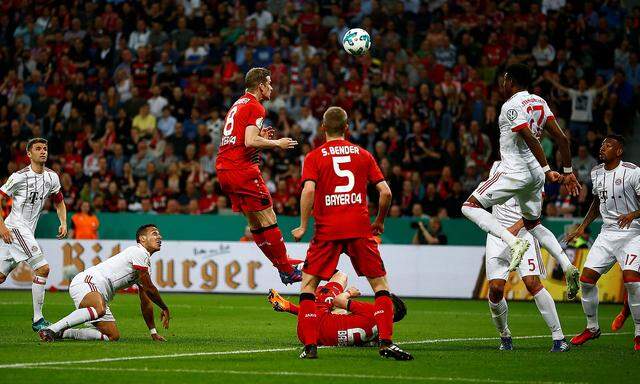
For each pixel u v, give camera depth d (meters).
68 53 56.03
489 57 51.62
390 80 50.81
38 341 22.11
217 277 42.50
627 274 22.03
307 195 18.31
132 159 49.34
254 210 23.94
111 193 47.34
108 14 56.97
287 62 52.88
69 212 45.88
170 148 49.09
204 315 31.62
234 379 16.05
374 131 47.66
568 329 28.00
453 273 41.50
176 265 42.94
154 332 22.84
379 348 19.50
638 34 52.84
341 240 18.50
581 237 40.38
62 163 50.28
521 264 21.56
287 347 21.48
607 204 22.86
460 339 24.41
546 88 49.50
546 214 42.56
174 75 53.62
